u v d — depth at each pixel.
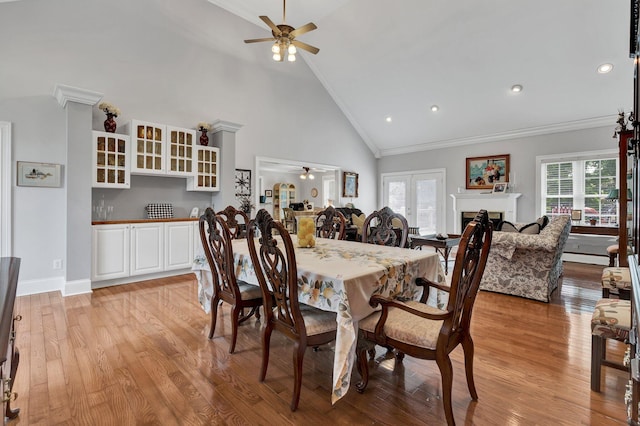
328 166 7.54
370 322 1.76
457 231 7.34
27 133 3.70
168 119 4.90
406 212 8.47
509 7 4.48
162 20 4.83
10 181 3.60
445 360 1.49
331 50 6.34
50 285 3.86
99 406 1.69
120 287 4.00
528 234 3.46
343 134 7.91
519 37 4.79
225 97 5.60
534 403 1.72
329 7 5.40
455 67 5.64
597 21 4.24
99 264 3.91
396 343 1.64
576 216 5.79
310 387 1.89
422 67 5.89
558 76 5.14
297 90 6.79
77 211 3.71
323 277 1.67
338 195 7.89
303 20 5.76
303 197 12.29
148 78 4.69
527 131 6.40
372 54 6.05
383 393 1.82
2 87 3.56
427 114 6.96
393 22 5.32
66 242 3.64
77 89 3.63
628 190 3.27
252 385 1.90
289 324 1.76
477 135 7.02
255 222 1.80
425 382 1.94
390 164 8.76
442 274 2.27
